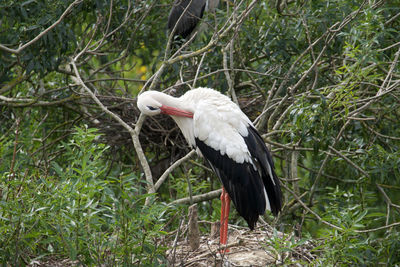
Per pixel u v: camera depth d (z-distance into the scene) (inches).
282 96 495.8
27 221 310.2
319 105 399.2
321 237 360.5
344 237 322.3
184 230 405.4
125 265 302.5
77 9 481.4
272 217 485.4
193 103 428.5
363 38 419.2
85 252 304.8
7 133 504.4
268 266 343.9
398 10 498.3
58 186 316.2
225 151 400.5
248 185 398.0
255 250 397.7
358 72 401.7
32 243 326.0
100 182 310.3
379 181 524.1
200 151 428.8
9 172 335.3
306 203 498.6
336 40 471.2
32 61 482.9
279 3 489.7
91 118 538.9
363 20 417.4
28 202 311.7
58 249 335.6
